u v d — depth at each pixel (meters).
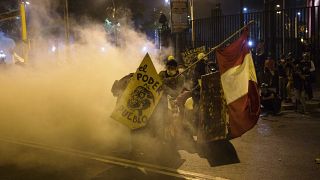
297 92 11.70
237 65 7.44
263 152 7.77
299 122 10.57
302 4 26.45
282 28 16.44
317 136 8.95
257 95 7.41
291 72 12.70
